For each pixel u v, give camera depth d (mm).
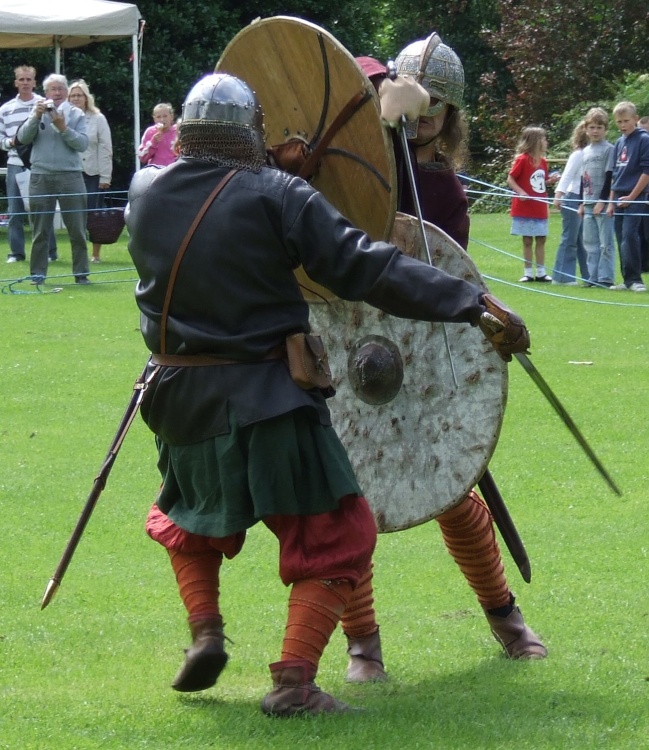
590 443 16156
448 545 9164
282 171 7695
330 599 7480
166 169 7535
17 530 12664
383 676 8703
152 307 7551
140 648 9328
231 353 7320
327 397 7695
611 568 11391
